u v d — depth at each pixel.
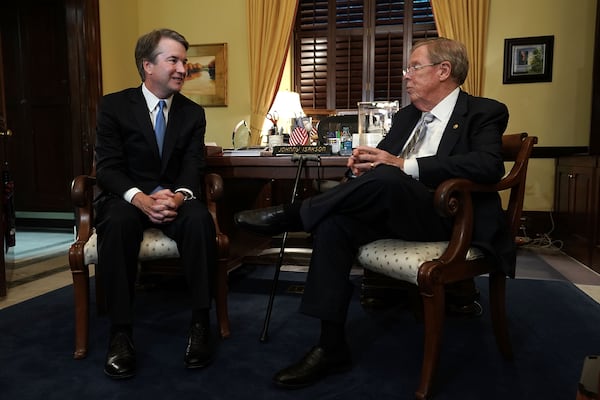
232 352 1.68
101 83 4.16
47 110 4.59
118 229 1.54
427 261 1.34
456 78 1.62
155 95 1.86
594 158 2.98
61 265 3.13
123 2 4.53
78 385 1.44
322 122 2.74
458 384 1.44
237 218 1.62
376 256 1.44
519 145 1.63
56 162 4.62
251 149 2.44
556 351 1.70
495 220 1.48
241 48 4.61
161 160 1.83
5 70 4.63
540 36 3.96
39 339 1.81
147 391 1.40
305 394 1.38
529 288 2.53
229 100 4.67
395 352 1.69
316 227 1.46
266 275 2.81
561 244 3.71
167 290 2.48
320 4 4.77
